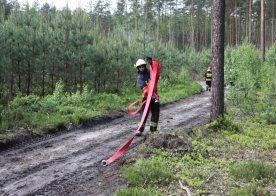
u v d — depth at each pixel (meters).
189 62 44.50
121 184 6.70
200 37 80.12
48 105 14.25
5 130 10.98
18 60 15.74
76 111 14.28
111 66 19.80
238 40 61.97
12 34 15.70
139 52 25.78
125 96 20.48
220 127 11.36
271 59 22.61
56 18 18.94
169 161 7.80
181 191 6.27
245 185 6.67
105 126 13.33
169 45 36.84
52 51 17.12
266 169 7.21
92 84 19.50
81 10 19.86
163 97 22.16
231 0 61.09
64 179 7.20
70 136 11.34
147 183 6.62
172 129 12.44
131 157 8.26
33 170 7.76
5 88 16.14
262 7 31.97
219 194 6.18
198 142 9.52
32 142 10.41
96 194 6.32
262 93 16.09
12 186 6.79
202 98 24.36
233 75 17.19
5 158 8.69
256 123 13.02
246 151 9.27
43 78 17.17
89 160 8.56
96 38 20.38
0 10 17.20
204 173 7.21
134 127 13.07
